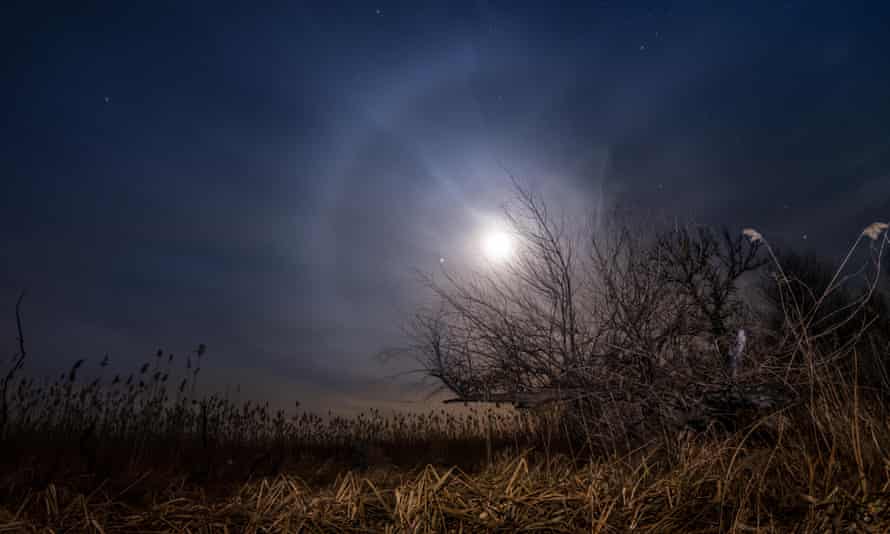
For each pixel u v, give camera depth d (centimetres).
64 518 196
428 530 171
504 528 173
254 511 196
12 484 321
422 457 614
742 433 339
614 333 539
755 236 345
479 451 586
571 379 521
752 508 187
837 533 162
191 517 192
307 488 229
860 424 264
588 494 197
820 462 227
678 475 223
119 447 554
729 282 574
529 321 579
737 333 475
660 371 486
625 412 459
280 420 868
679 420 419
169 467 477
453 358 628
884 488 183
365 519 186
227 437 774
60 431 579
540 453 363
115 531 185
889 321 396
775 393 396
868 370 356
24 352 505
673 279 572
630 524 177
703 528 177
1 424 495
